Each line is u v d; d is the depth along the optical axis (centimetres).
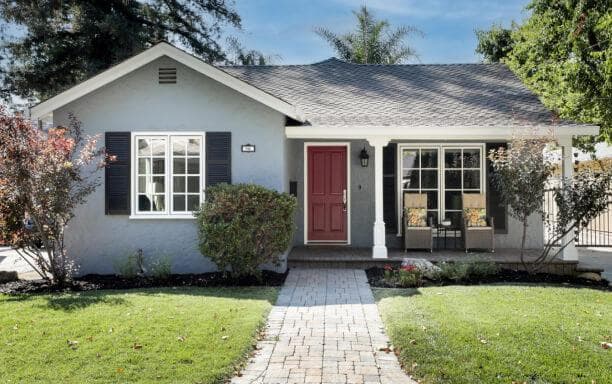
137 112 1033
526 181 966
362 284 905
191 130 1032
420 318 650
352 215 1275
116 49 2191
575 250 1036
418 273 912
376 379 484
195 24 2647
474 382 471
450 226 1262
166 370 489
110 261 1029
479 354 525
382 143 1080
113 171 1029
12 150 824
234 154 1033
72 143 896
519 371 488
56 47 2228
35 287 902
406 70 1513
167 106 1033
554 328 604
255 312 682
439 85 1383
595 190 959
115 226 1029
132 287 904
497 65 1532
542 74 1692
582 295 788
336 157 1279
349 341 590
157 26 2445
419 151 1276
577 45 1486
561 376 479
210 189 959
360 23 2811
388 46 2800
